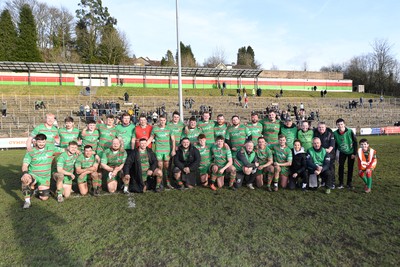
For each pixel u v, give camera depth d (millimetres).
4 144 15742
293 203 5520
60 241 3910
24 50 43094
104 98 30469
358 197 5898
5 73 33875
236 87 42781
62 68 34688
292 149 6664
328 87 49375
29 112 23750
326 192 6223
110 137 7074
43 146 5734
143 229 4305
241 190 6543
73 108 25844
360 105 37531
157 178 6383
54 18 54062
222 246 3746
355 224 4449
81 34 53000
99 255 3529
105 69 36312
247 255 3514
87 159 6203
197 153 6664
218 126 7543
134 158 6270
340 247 3719
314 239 3947
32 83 34625
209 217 4777
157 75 39188
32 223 4566
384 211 5020
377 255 3516
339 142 6723
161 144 6992
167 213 4992
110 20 55375
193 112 24250
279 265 3291
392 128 23328
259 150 6719
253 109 30234
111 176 6309
